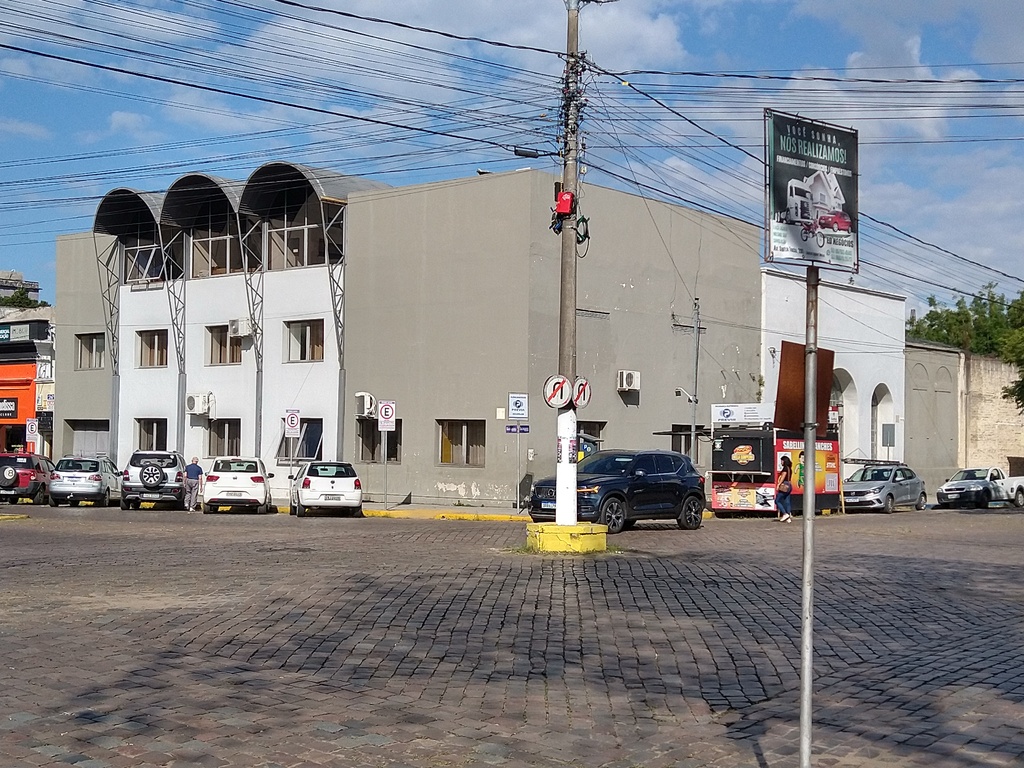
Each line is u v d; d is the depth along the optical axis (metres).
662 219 38.47
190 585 14.24
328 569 16.11
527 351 33.34
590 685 8.71
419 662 9.48
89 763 6.36
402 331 36.22
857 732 7.26
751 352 42.47
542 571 16.05
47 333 49.66
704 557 18.48
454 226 35.12
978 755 6.66
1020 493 44.06
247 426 40.53
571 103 19.16
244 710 7.67
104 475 37.03
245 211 39.59
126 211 43.84
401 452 36.09
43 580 14.80
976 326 81.81
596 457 24.83
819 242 5.73
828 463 35.09
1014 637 11.04
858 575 16.17
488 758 6.61
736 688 8.66
